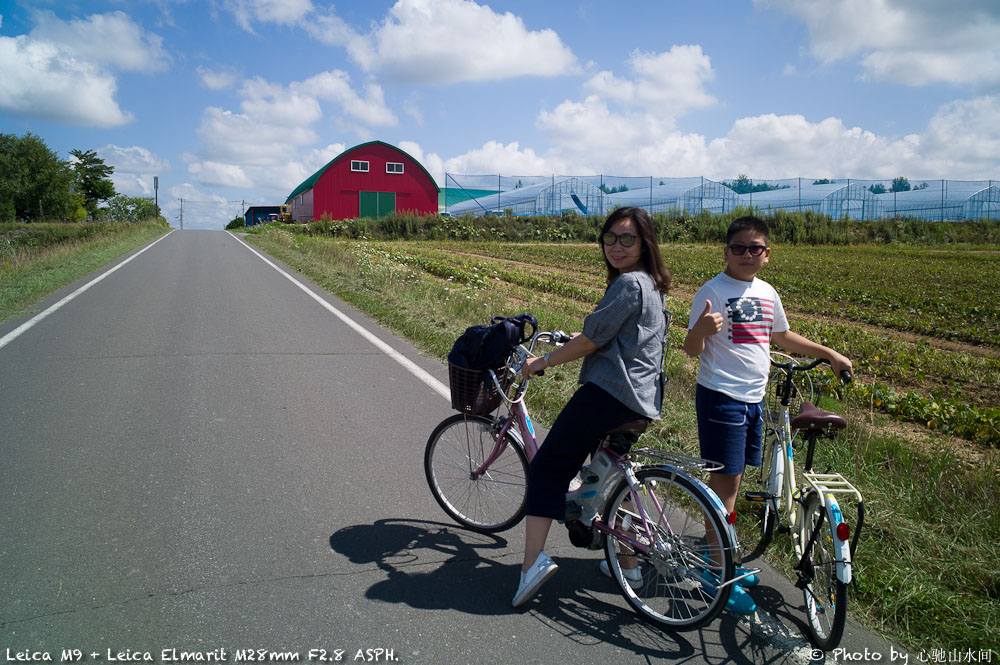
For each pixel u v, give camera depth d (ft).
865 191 183.42
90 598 9.30
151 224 161.99
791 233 142.72
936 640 9.32
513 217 151.94
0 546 10.54
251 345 25.70
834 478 9.80
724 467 10.37
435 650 8.65
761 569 11.17
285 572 10.21
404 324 30.01
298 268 56.34
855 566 10.79
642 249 9.70
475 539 11.73
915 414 20.76
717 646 9.16
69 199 214.28
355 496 12.91
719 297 10.41
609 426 9.54
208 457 14.43
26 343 25.12
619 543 10.19
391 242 129.70
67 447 14.74
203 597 9.46
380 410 18.08
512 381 11.00
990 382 26.40
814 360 11.08
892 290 55.36
